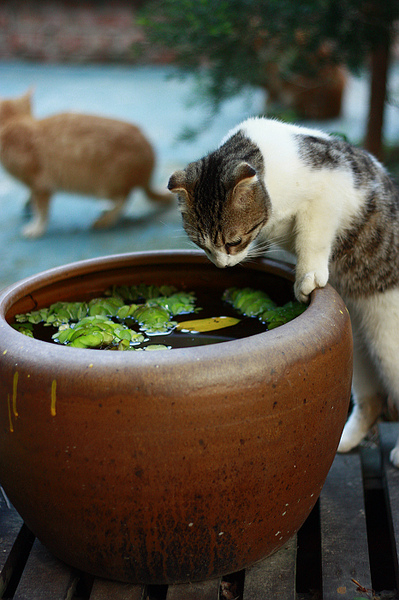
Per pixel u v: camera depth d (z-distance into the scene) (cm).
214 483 134
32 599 152
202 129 459
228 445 131
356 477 200
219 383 127
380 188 200
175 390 126
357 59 380
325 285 170
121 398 126
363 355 214
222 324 182
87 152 426
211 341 171
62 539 147
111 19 1088
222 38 380
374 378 214
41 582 157
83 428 129
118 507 136
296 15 367
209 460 131
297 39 388
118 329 171
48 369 130
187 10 370
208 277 205
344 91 748
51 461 134
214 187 180
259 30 382
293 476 144
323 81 489
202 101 477
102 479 133
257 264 196
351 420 219
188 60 408
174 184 189
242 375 128
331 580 159
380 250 199
